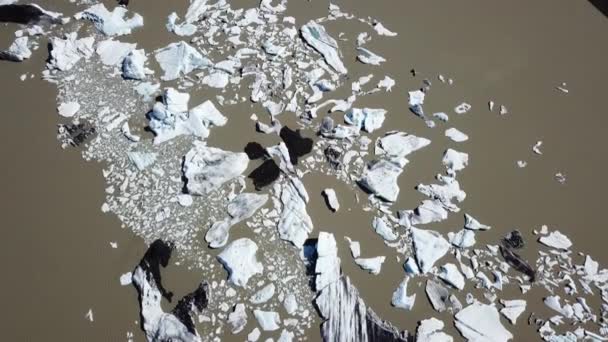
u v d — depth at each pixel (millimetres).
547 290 88938
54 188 98000
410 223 95312
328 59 120438
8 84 113938
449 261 91438
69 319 83625
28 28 124500
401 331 84062
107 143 104688
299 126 108375
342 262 90562
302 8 131250
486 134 109125
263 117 109875
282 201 97000
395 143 106000
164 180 99500
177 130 106188
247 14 128875
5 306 84812
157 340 81500
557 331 84875
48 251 90438
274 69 118250
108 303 85250
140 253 90312
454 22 130875
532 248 93500
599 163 105750
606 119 112875
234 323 83375
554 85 118688
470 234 94188
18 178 99188
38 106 110312
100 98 112188
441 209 97062
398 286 88500
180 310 84312
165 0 132125
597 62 123875
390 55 122375
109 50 120562
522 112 113250
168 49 120688
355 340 83000
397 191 98812
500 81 118750
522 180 102375
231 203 96562
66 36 123000
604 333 84688
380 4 133375
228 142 105500
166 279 87625
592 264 91812
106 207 95688
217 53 121312
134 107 110938
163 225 93750
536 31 130125
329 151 104375
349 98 113438
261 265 89375
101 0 131875
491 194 100062
